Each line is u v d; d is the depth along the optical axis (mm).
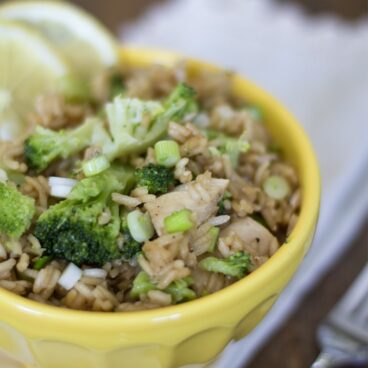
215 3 656
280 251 393
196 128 429
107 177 402
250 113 468
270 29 634
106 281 395
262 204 425
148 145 424
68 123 459
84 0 676
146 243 386
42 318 371
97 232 386
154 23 645
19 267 390
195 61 510
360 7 669
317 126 563
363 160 550
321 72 600
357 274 518
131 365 393
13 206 394
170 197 395
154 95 479
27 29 515
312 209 414
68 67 515
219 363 446
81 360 391
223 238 399
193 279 390
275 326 479
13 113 484
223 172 419
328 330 478
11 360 433
